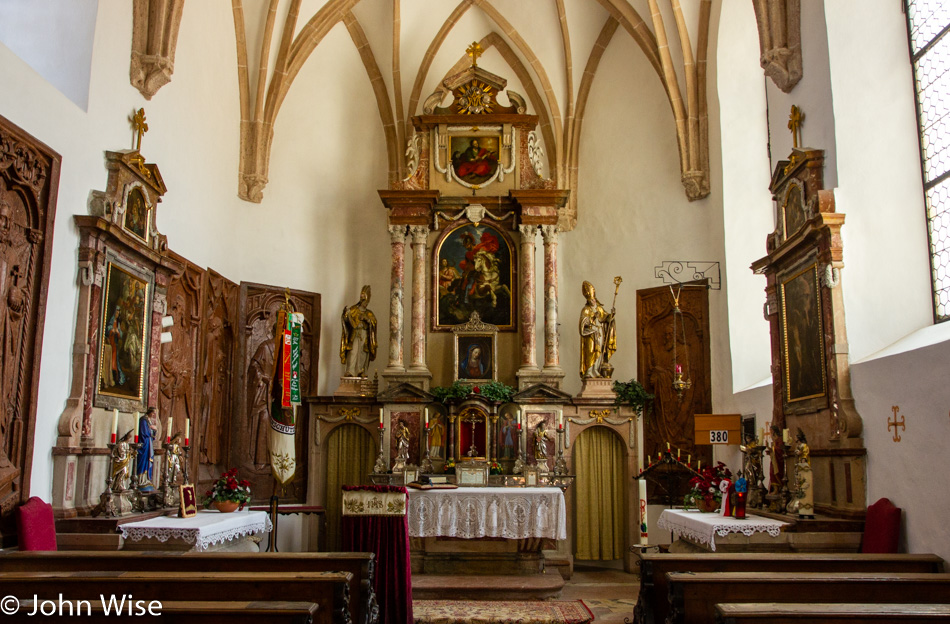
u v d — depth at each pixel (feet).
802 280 34.71
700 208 49.80
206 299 44.57
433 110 54.80
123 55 35.76
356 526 30.09
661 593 25.38
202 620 17.58
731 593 21.43
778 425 37.14
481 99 54.44
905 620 17.34
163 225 39.75
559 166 57.21
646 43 51.44
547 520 41.91
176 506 34.91
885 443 28.81
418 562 43.34
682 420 49.01
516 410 50.19
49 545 27.32
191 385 42.11
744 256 46.55
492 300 53.42
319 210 54.13
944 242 31.37
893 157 33.17
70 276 30.99
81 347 31.07
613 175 55.16
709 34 49.03
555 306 52.24
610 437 50.47
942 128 31.53
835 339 31.58
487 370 51.62
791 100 37.52
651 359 51.03
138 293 35.60
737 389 44.96
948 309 30.99
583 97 57.36
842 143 33.01
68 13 33.12
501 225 54.08
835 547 29.53
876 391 29.48
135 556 23.94
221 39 47.75
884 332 31.86
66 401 30.63
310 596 20.89
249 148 50.88
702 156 49.60
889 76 33.76
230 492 35.91
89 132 32.60
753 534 29.96
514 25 56.95
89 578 20.61
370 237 55.57
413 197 52.65
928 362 26.23
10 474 27.04
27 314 28.30
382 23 55.57
